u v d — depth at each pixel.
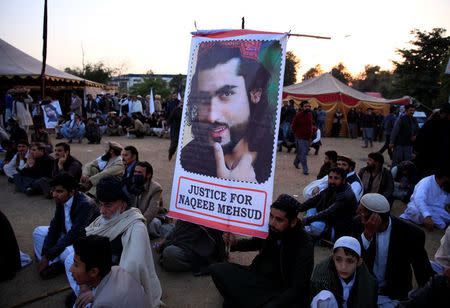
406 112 7.62
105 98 19.48
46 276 3.37
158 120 15.29
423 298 2.07
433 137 5.73
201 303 3.05
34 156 5.97
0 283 3.30
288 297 2.43
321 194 4.39
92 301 2.19
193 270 3.57
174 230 3.65
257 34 3.01
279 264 2.70
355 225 3.00
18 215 5.12
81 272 2.02
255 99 2.97
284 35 2.91
